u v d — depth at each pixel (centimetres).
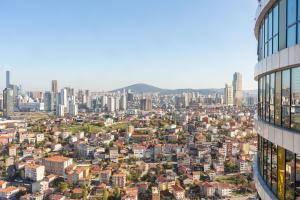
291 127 2019
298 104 1927
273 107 2325
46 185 18275
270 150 2405
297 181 1941
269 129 2334
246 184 18412
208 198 16900
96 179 19838
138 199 16575
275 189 2291
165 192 17512
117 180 18212
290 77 2030
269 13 2406
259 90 2858
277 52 2138
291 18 1977
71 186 18475
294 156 1970
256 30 3017
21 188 18175
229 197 16812
